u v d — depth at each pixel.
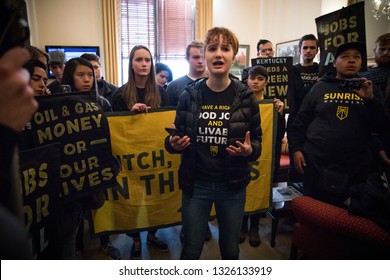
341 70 1.67
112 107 1.99
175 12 5.02
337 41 1.90
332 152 1.63
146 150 1.80
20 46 0.49
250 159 1.24
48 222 1.02
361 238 1.26
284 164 2.78
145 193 1.84
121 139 1.75
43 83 1.33
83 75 1.60
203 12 4.92
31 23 4.13
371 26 3.04
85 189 1.30
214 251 2.00
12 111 0.44
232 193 1.25
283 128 2.36
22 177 0.91
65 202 1.24
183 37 5.14
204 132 1.21
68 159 1.25
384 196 1.28
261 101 1.98
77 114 1.28
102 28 4.53
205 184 1.25
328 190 1.61
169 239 2.17
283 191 2.34
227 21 5.18
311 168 1.72
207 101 1.24
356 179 1.62
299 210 1.54
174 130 1.20
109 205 1.80
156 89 1.96
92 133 1.32
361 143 1.59
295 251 1.72
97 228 1.79
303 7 4.09
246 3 5.24
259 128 1.28
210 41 1.16
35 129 1.15
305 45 2.66
